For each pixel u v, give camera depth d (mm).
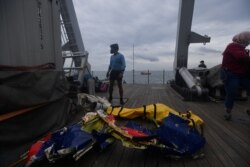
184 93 7141
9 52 3414
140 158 2721
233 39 4305
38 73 3324
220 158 2711
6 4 3375
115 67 6105
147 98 7262
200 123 3432
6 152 2592
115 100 6797
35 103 3172
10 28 3432
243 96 6715
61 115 4094
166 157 2707
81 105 5242
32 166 2301
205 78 7277
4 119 2572
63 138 2604
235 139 3348
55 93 3895
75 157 2438
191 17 8781
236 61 4184
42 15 4180
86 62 6918
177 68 9336
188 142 2758
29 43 3785
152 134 2836
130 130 3055
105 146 2803
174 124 2971
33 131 3148
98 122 2982
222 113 5102
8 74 2730
